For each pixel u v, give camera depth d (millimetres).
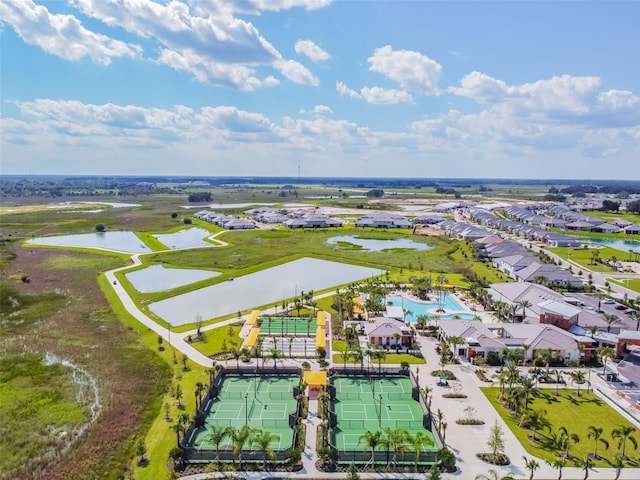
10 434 75312
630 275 180625
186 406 83750
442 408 83625
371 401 87938
